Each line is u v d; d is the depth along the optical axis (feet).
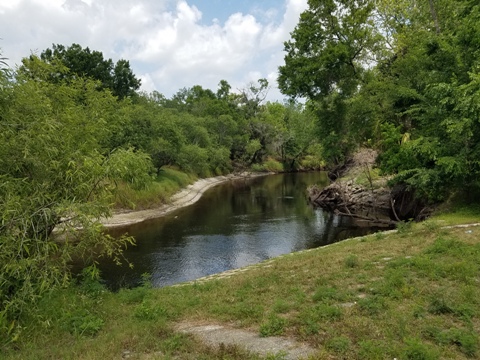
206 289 24.81
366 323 15.31
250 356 13.09
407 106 60.18
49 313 18.42
